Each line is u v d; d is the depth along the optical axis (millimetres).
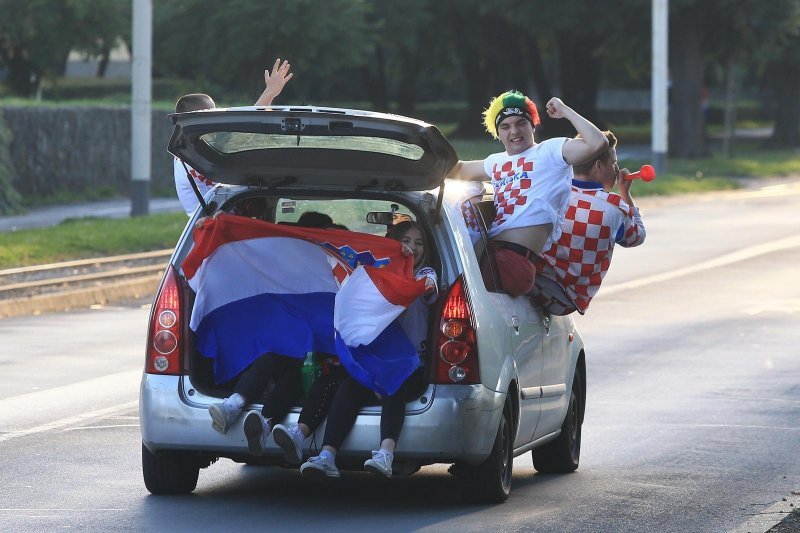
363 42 150500
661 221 94562
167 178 120312
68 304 55469
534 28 169375
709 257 72750
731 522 21594
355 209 24609
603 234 24062
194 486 23359
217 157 21828
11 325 49312
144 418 21641
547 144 23500
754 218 96812
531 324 23859
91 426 30125
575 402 27203
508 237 23406
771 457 27859
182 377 21562
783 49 186125
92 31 156000
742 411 33500
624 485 25000
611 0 163375
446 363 21141
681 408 33875
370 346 20984
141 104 86938
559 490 24469
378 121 20031
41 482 24203
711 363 41250
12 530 20469
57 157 108062
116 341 44844
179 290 21781
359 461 21031
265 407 21062
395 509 22375
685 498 23688
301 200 24422
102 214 95688
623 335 47125
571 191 24234
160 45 150500
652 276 65000
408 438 20906
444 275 21547
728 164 150000
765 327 49219
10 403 33062
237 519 21406
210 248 21453
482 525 21094
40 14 152750
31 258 66250
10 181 96562
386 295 20953
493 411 21625
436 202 21922
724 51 165250
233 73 150500
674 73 162875
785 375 39188
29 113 105250
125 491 23500
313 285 21625
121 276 62219
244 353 21703
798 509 22281
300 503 22797
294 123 20266
